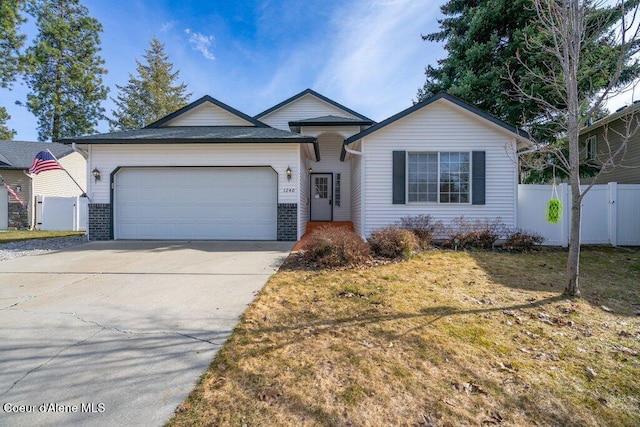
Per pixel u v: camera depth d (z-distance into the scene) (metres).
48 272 5.63
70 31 24.42
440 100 9.08
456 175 9.22
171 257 6.97
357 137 9.18
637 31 3.85
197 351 2.78
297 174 9.44
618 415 2.00
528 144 9.52
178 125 12.14
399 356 2.69
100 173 9.46
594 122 12.17
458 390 2.23
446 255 7.11
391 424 1.90
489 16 13.21
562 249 8.08
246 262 6.46
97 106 26.53
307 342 2.95
